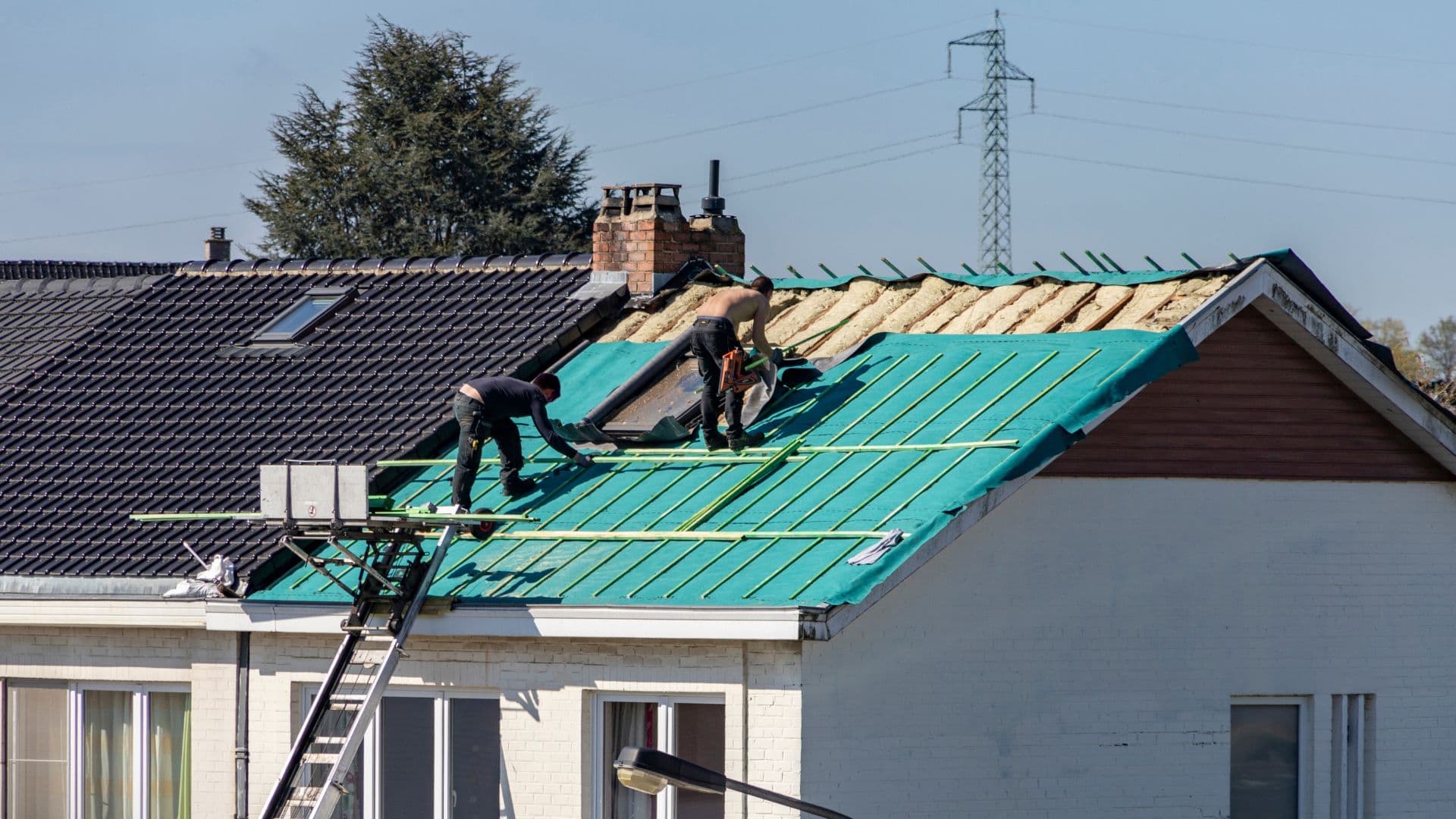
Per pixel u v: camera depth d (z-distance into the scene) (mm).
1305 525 70125
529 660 63719
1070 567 65312
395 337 86125
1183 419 68188
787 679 59219
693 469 69938
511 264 91625
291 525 61219
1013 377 68562
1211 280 69188
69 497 76125
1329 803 70188
